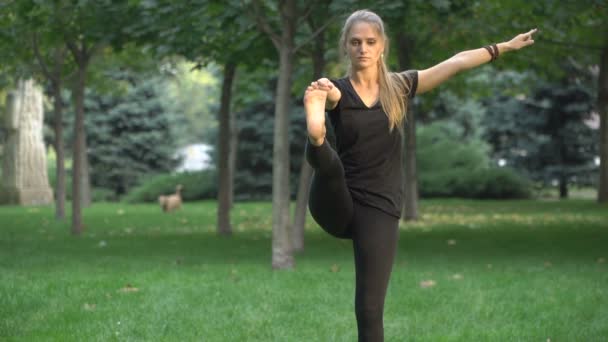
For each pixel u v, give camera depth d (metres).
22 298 6.13
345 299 6.28
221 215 13.57
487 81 20.00
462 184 28.20
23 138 25.78
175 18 9.08
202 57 11.32
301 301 6.18
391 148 3.09
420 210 21.30
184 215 19.44
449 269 8.33
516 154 31.06
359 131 3.02
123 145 33.53
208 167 32.22
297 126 27.42
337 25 11.24
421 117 31.47
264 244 11.77
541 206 22.47
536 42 12.81
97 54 16.42
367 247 3.03
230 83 13.45
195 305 6.00
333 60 15.51
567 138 29.02
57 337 4.87
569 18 9.07
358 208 3.06
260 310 5.81
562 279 7.39
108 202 30.92
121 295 6.40
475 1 9.02
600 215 18.02
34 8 10.56
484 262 9.09
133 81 23.75
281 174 8.54
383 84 3.07
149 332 5.02
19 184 25.70
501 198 28.22
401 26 8.66
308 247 11.34
